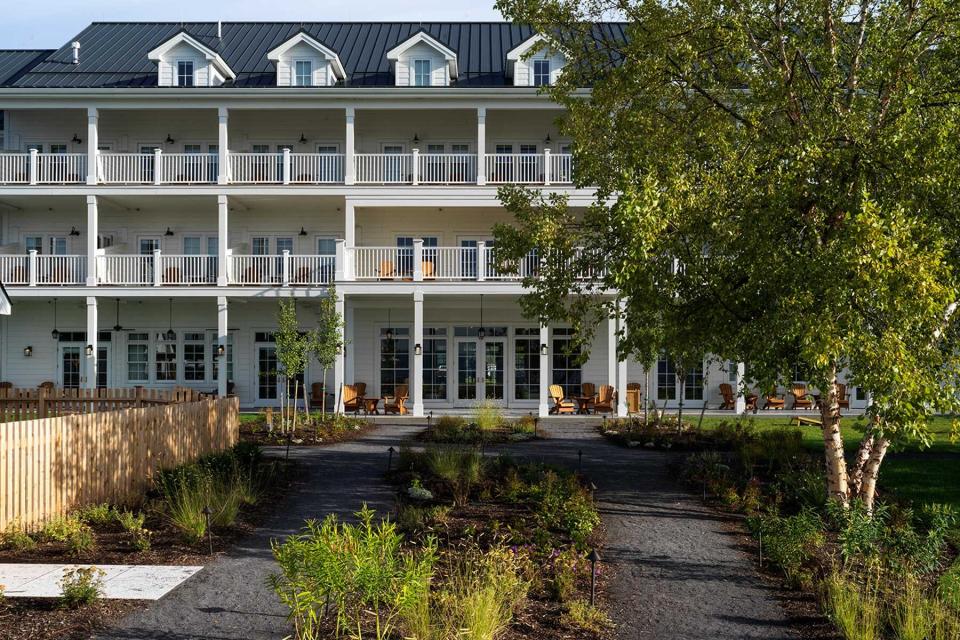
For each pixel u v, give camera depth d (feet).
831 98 34.55
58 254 89.51
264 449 53.72
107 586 24.59
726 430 60.18
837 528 32.73
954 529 32.48
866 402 88.53
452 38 99.04
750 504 36.99
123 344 91.76
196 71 85.92
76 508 33.32
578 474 43.93
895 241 25.73
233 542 30.09
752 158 33.73
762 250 29.76
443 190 83.56
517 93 83.15
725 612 24.43
